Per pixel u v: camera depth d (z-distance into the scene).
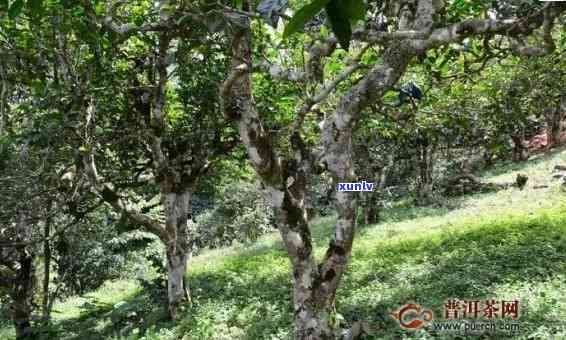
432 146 18.75
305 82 4.25
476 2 3.94
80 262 14.01
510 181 18.91
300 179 4.43
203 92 7.91
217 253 18.95
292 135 4.45
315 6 0.74
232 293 10.28
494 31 2.99
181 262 8.84
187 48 5.35
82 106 6.21
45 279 9.83
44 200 7.58
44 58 5.95
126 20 6.29
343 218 4.36
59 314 12.75
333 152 4.24
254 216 20.73
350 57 4.88
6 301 10.70
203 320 8.15
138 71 8.04
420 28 3.71
